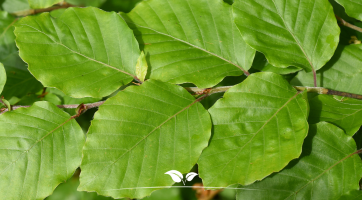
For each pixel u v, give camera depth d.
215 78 0.50
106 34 0.50
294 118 0.49
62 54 0.50
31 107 0.49
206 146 0.49
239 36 0.51
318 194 0.50
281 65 0.50
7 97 0.55
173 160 0.49
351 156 0.50
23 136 0.49
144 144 0.49
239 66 0.51
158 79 0.50
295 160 0.50
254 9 0.50
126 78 0.50
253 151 0.49
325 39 0.51
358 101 0.51
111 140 0.49
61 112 0.50
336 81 0.52
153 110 0.49
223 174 0.49
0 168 0.49
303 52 0.51
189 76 0.50
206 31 0.51
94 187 0.48
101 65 0.50
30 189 0.49
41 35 0.50
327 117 0.51
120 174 0.48
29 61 0.49
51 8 0.57
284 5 0.51
